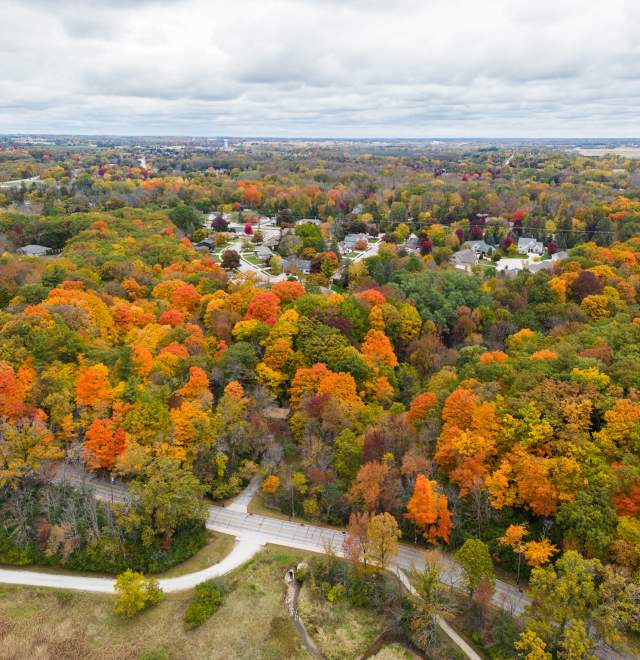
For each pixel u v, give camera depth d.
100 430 81.50
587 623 57.56
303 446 88.88
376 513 77.31
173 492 74.88
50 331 101.75
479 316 140.12
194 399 91.50
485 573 63.22
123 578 66.94
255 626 65.50
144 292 154.50
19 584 71.81
